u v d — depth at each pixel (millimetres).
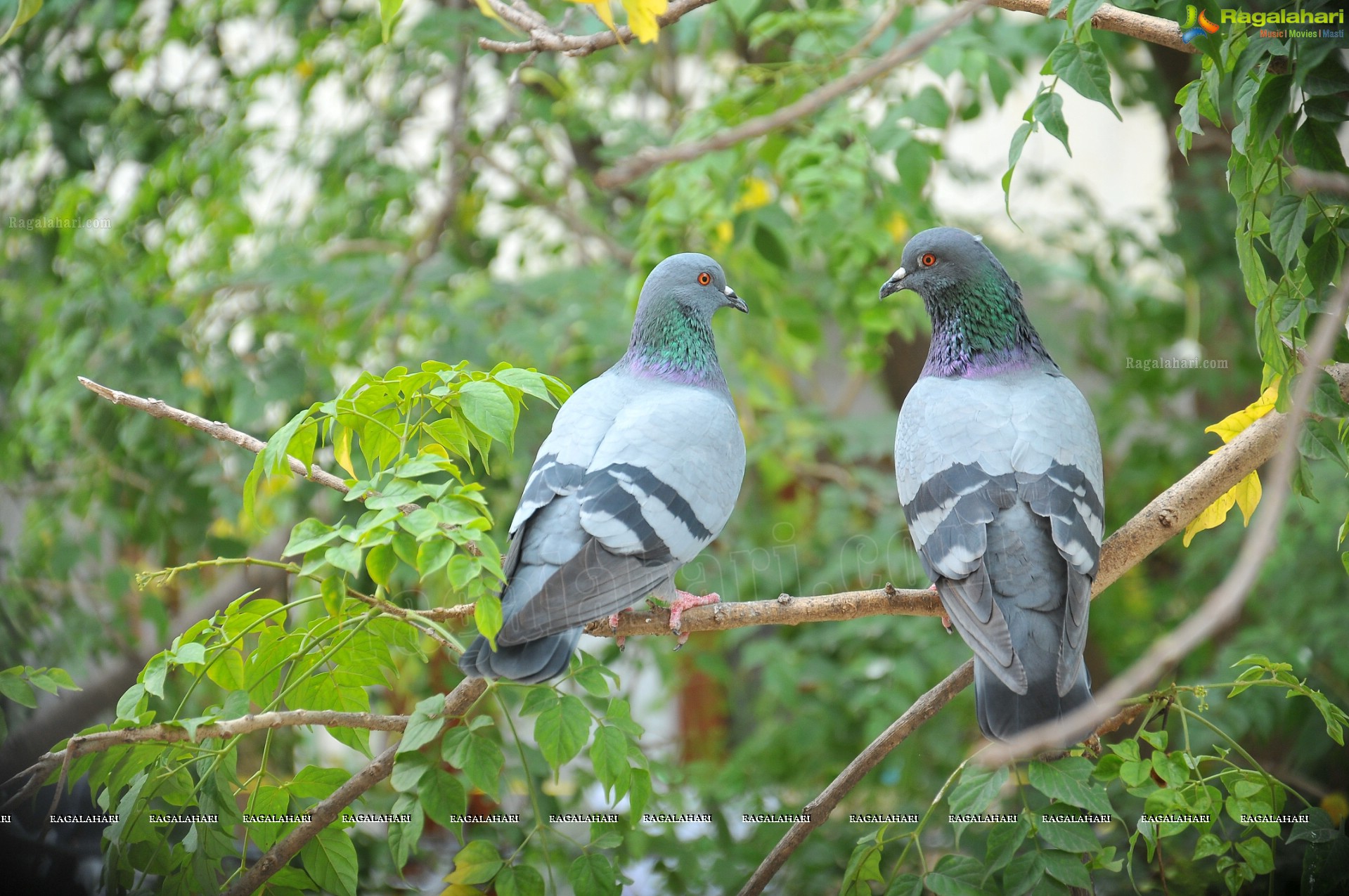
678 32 8250
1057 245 9211
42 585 7473
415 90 9094
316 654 4012
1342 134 4070
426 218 9359
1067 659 3730
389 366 7801
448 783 3682
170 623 8156
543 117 8633
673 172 7168
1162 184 11133
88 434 7387
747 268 7469
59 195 7934
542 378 3984
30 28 8148
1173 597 8891
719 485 4328
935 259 4727
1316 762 7293
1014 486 4062
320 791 3955
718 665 8078
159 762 3832
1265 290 3691
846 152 6723
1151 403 8945
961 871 3730
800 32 7562
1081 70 3699
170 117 8781
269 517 8078
